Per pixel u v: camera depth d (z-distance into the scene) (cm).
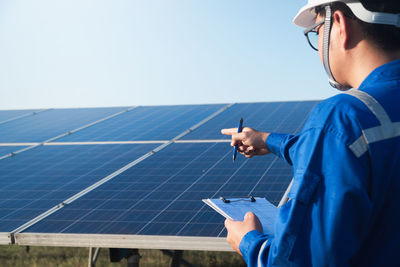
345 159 121
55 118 1479
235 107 1341
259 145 212
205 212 570
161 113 1374
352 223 121
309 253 124
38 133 1245
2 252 1372
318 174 125
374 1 138
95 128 1230
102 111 1527
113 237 520
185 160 831
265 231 197
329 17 150
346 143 123
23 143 1135
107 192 692
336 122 126
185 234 507
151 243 508
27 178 828
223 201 247
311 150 127
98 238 527
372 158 123
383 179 125
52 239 543
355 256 129
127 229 539
